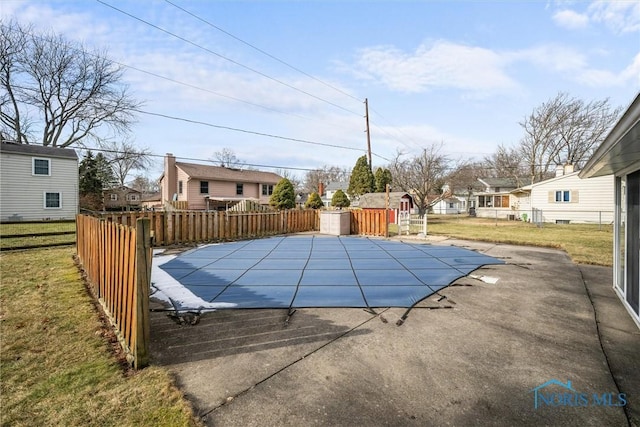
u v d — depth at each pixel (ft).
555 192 74.43
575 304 14.47
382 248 31.50
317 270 21.11
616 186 16.80
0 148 54.60
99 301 13.71
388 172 94.58
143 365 8.64
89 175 89.04
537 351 9.82
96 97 76.89
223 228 37.42
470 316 12.84
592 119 90.48
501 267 22.47
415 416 6.73
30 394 7.30
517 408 7.03
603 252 28.25
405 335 10.91
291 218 46.70
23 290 15.57
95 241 14.99
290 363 8.92
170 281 17.98
